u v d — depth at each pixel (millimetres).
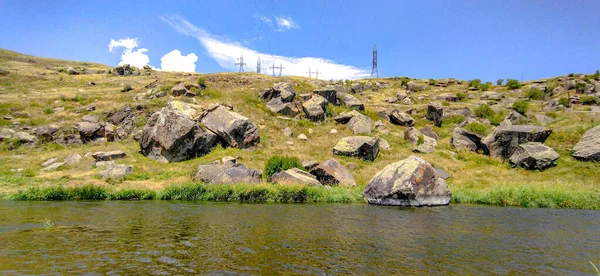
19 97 50938
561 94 72062
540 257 9523
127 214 15969
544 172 34188
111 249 9508
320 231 12688
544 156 34938
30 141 36500
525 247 10672
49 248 9484
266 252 9539
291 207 19672
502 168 36094
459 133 42719
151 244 10180
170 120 33594
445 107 57938
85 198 22078
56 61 103250
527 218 16891
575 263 8984
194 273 7625
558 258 9461
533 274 8062
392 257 9305
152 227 12828
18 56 99438
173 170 30594
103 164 30969
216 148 35906
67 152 34188
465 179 32781
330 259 8992
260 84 59281
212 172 27781
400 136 45781
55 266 7883
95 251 9258
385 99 71750
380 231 12922
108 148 35406
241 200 22688
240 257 8992
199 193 23188
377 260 8984
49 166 30906
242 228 12969
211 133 35969
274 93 53219
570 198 23062
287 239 11219
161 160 33219
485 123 50188
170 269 7871
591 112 49312
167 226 13086
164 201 21625
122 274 7434
